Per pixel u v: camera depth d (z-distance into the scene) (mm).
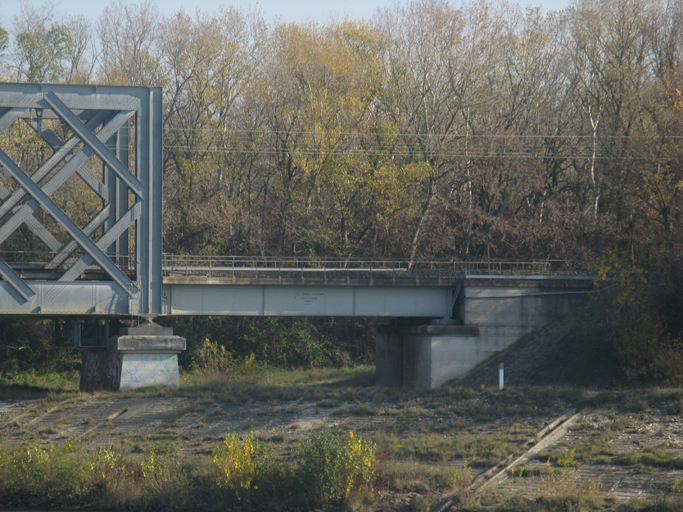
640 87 83000
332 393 49469
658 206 73500
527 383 57719
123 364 55594
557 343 61219
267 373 83375
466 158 87875
